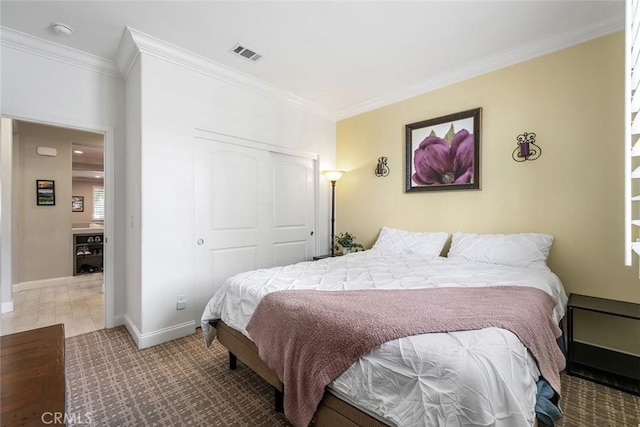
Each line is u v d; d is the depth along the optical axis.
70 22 2.23
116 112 2.89
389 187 3.68
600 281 2.28
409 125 3.43
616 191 2.22
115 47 2.58
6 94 2.33
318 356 1.29
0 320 2.97
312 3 2.05
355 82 3.29
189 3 2.04
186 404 1.75
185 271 2.76
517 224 2.68
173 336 2.66
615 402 1.75
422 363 1.02
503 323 1.21
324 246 4.24
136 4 2.04
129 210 2.82
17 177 4.07
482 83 2.89
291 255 3.84
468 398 0.91
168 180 2.63
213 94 2.96
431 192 3.27
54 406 0.80
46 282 4.34
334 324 1.30
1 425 0.72
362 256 3.01
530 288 1.73
